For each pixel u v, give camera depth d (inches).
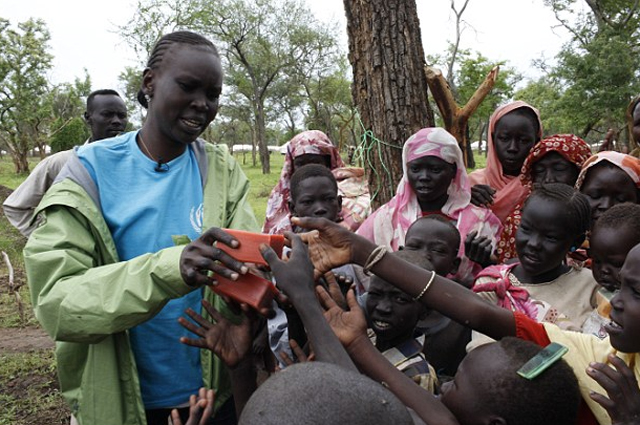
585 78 832.3
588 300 103.0
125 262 79.5
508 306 103.0
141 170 91.4
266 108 2021.4
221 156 100.1
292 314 84.6
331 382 48.6
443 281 78.2
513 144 151.8
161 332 90.0
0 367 215.5
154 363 90.4
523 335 77.6
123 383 86.0
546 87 1085.1
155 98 88.4
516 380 62.9
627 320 63.2
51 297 77.9
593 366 62.9
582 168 126.3
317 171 129.6
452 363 104.3
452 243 115.8
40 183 177.5
